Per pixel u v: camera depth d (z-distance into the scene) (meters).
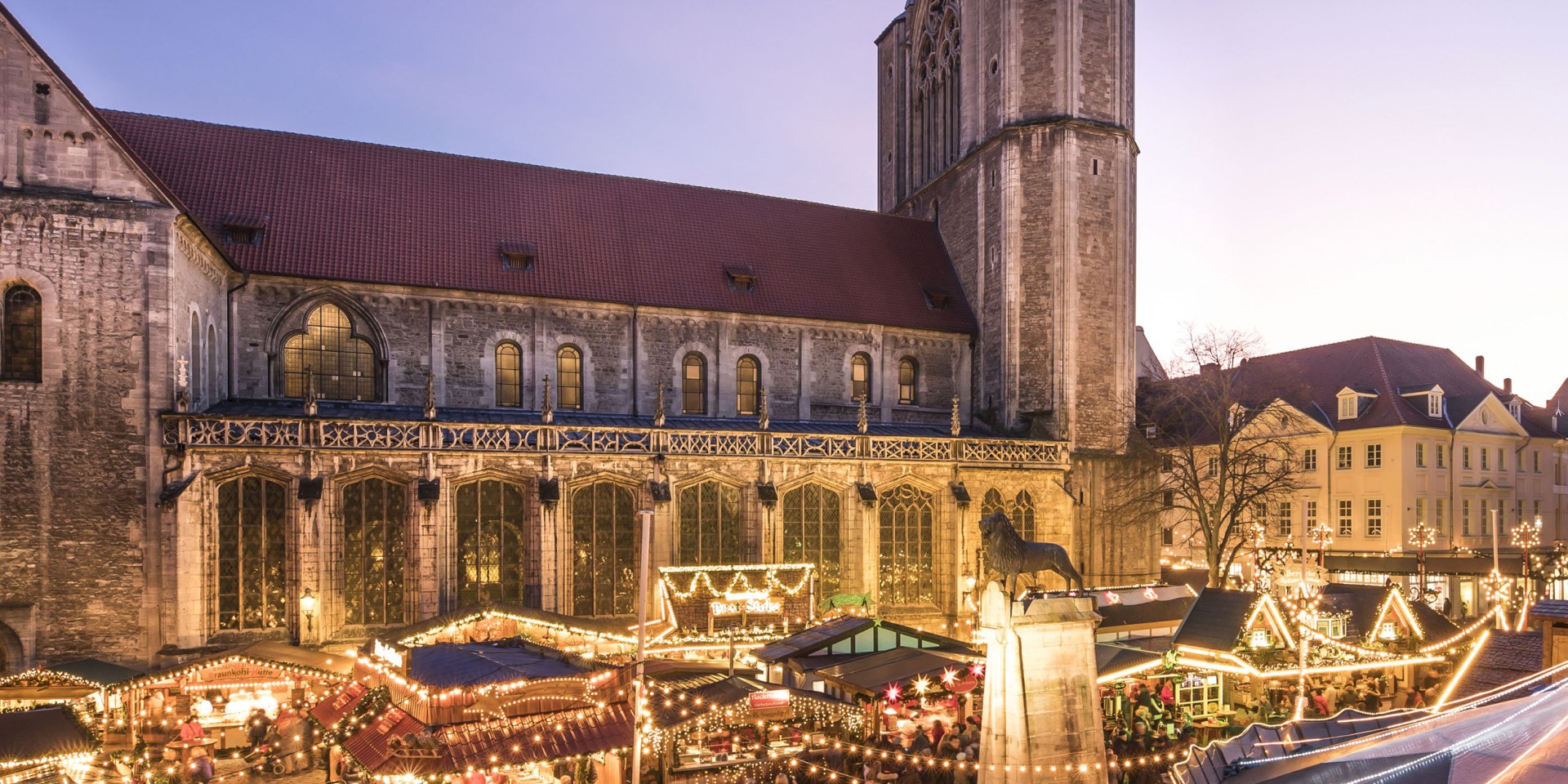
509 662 22.80
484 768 19.73
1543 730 14.73
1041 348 50.88
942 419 52.88
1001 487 47.41
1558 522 73.44
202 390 36.94
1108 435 51.25
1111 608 33.62
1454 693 27.23
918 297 53.97
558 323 44.97
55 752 21.62
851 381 50.84
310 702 31.34
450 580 36.53
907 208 62.97
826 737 25.66
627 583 39.81
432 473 36.41
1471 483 66.00
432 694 20.47
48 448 31.97
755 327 48.69
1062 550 21.59
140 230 33.09
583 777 24.98
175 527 32.66
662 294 46.84
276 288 40.19
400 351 42.06
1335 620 34.56
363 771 20.67
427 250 43.59
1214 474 51.00
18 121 32.28
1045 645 20.83
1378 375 67.06
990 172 53.31
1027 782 20.08
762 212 54.47
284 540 34.72
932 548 45.78
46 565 31.69
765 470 42.03
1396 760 17.36
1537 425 72.81
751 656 31.86
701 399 47.72
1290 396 69.25
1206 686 33.06
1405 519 62.22
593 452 38.91
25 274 32.00
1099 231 51.75
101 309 32.66
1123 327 52.00
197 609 33.06
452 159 48.34
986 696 21.25
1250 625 29.61
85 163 32.84
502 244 45.41
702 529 41.41
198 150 42.59
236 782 26.91
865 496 43.22
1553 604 25.52
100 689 27.94
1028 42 52.22
